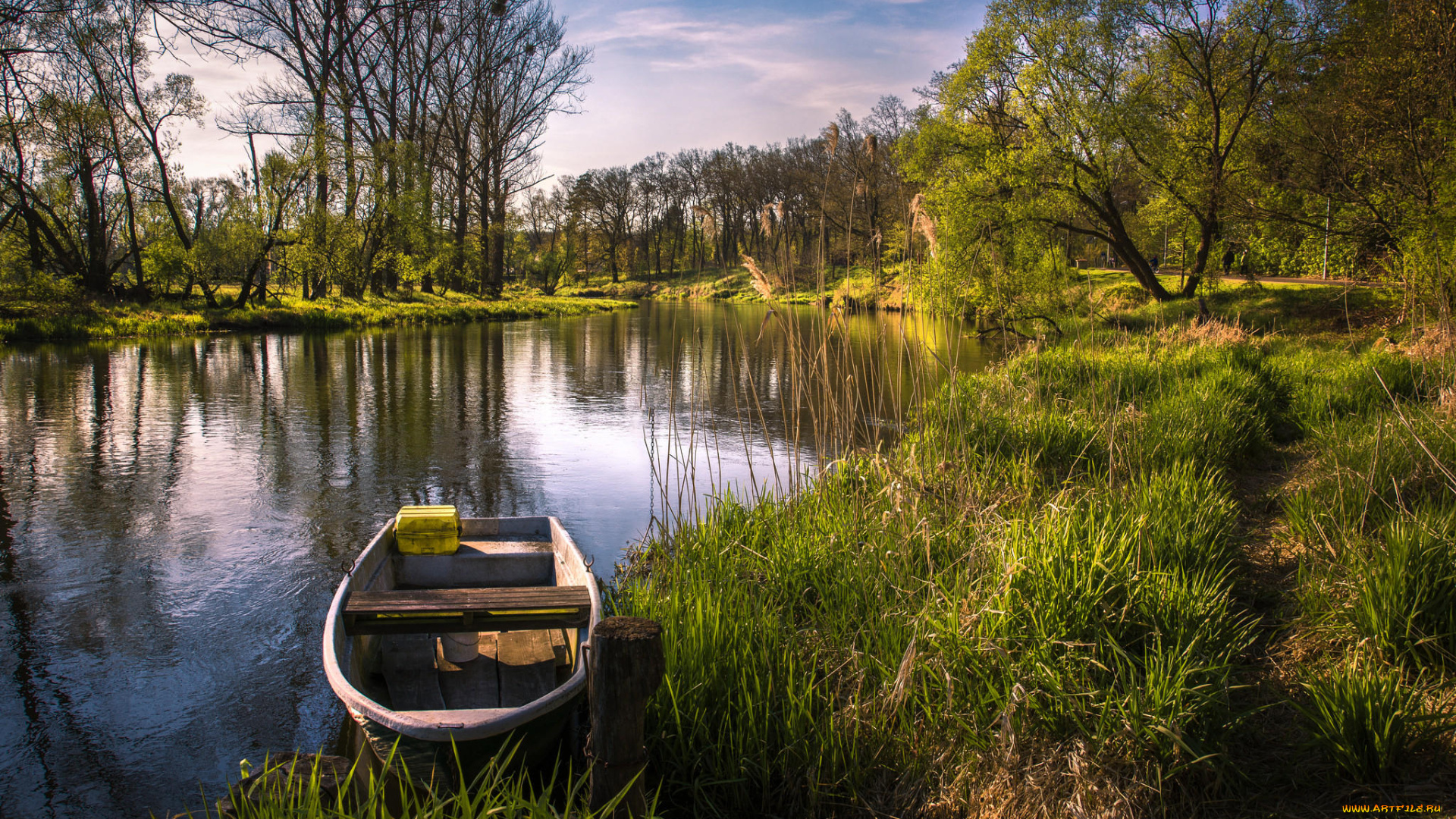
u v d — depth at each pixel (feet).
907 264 21.27
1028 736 10.73
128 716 14.76
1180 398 28.12
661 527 20.02
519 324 124.36
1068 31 71.87
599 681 8.80
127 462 32.73
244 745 13.92
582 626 14.06
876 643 13.47
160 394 48.78
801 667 12.81
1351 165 52.65
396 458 34.01
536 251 289.74
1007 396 30.14
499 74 164.55
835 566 16.34
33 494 28.32
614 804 8.54
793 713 11.48
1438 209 45.50
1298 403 30.50
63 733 14.20
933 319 21.49
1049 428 24.11
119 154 98.48
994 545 14.94
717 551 17.53
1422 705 10.19
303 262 110.83
